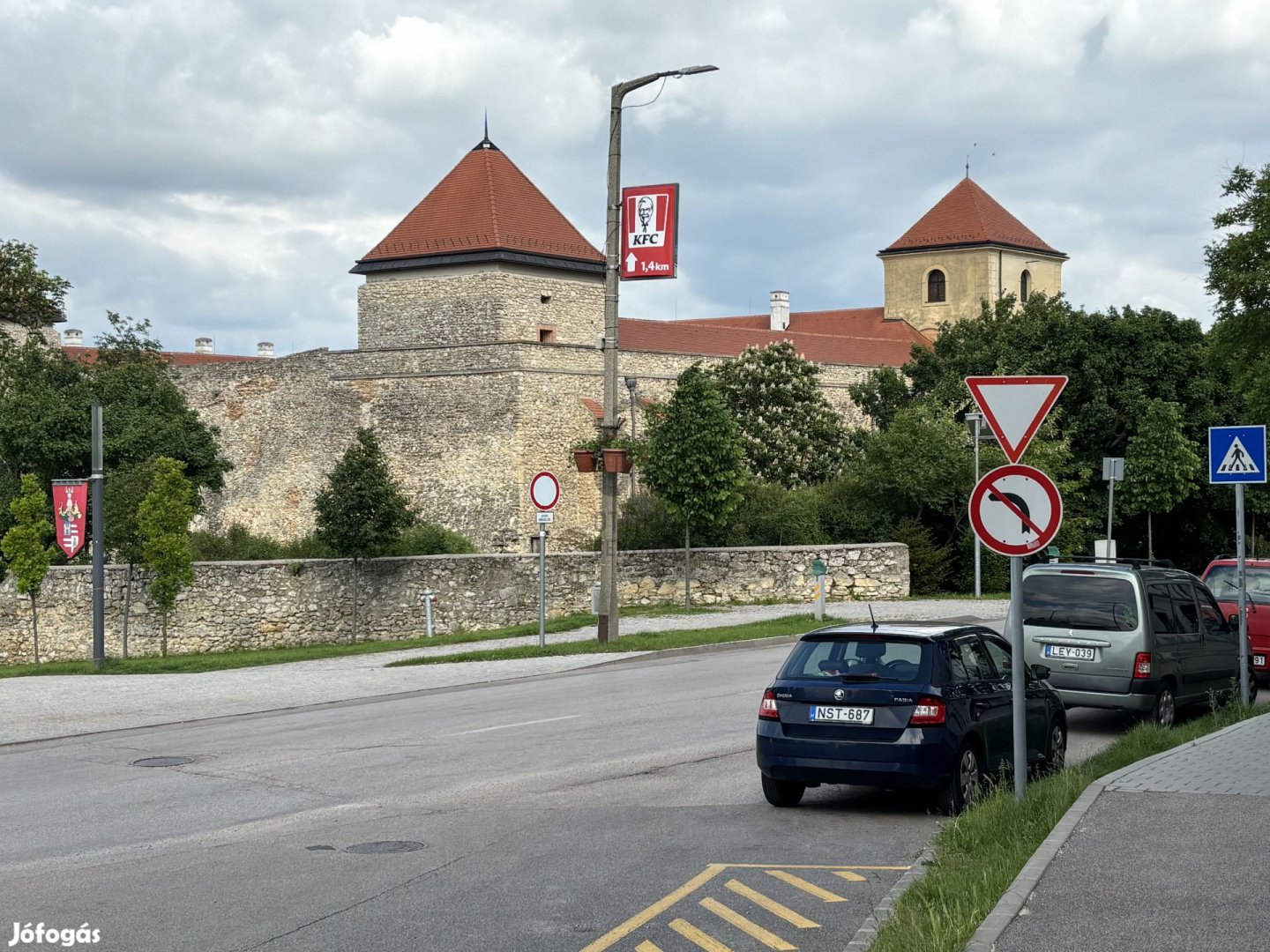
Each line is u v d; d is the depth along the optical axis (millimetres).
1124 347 53750
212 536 50750
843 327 94812
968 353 60688
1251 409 37000
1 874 9906
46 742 17641
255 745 16531
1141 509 52094
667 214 30703
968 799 12156
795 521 42188
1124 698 16672
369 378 60969
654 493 41188
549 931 8305
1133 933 7375
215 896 9188
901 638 12492
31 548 35188
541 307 61969
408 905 8906
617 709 18953
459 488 58844
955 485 42812
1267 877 8508
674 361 62125
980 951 7074
